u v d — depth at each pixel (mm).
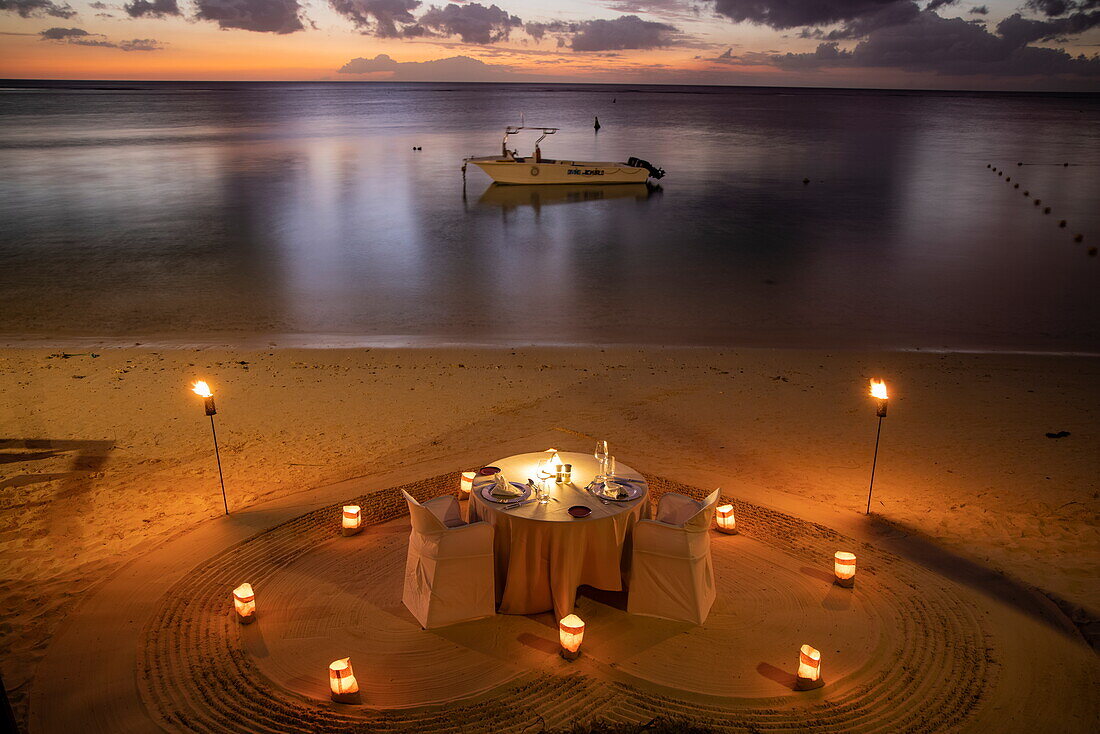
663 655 5750
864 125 117312
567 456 7566
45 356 15211
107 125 101625
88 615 6230
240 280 23484
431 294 21969
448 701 5215
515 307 20562
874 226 34156
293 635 5992
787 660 5691
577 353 15562
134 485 9094
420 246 29422
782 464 9750
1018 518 8148
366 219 35344
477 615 6195
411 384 13227
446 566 6047
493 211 38906
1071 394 12898
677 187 48094
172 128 96875
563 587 6156
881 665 5609
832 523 7918
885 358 15352
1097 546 7480
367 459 9891
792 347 17000
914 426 11234
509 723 4977
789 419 11500
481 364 14602
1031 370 14469
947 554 7270
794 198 43250
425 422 11289
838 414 11758
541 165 47375
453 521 6668
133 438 10680
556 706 5152
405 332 18094
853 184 48875
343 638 5957
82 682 5418
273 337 17531
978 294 22188
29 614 6344
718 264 26391
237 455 10062
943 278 24219
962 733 4906
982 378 13867
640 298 21641
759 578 6855
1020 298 21703
